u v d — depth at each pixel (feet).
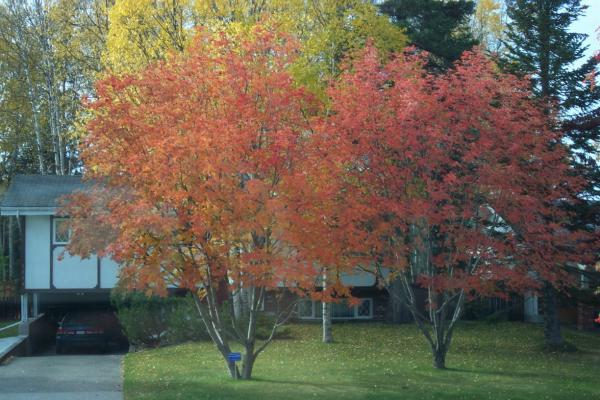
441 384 45.60
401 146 46.85
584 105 64.90
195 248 43.42
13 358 61.52
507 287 59.31
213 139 39.11
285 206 40.34
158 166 39.19
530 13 66.54
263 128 42.55
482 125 48.32
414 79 49.52
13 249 124.77
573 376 49.90
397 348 64.75
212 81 43.14
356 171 47.26
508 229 58.85
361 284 86.22
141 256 41.93
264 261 40.32
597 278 64.69
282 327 72.54
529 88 59.21
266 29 50.90
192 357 58.23
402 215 45.52
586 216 61.98
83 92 108.68
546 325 65.92
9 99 111.75
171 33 74.33
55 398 42.50
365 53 52.75
